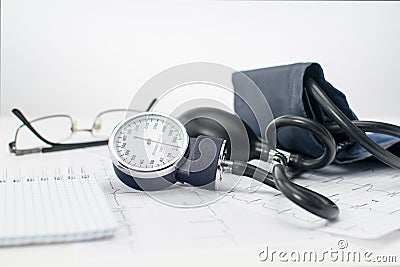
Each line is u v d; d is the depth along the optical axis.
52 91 1.50
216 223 0.44
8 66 1.47
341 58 1.50
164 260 0.37
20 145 0.89
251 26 1.49
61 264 0.36
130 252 0.38
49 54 1.48
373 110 1.49
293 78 0.60
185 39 1.50
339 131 0.59
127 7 1.49
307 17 1.49
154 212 0.47
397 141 0.61
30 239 0.39
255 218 0.45
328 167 0.67
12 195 0.49
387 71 1.48
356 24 1.48
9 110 1.48
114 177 0.62
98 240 0.40
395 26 1.46
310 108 0.61
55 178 0.57
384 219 0.44
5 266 0.36
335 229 0.42
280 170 0.48
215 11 1.48
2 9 1.44
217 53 1.50
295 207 0.48
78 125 1.17
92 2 1.47
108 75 1.51
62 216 0.43
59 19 1.47
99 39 1.49
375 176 0.61
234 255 0.37
